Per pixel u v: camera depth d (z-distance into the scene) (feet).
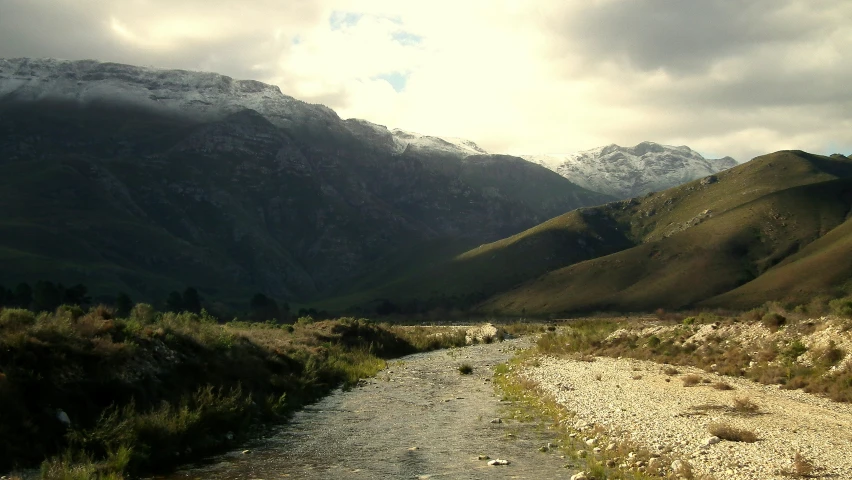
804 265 552.41
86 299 404.57
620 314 589.32
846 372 108.27
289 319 574.56
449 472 68.23
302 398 122.01
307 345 189.98
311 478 67.26
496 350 253.65
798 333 134.00
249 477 67.92
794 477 59.26
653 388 119.44
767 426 82.23
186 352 106.22
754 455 67.10
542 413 103.50
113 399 81.66
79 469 63.00
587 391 120.88
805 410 93.20
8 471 62.49
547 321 572.51
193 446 78.74
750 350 141.08
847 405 96.99
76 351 82.89
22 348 76.13
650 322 276.41
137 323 105.09
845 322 124.67
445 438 86.94
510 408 110.63
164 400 87.10
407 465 72.23
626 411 97.30
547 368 166.40
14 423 67.67
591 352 198.90
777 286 534.78
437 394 132.46
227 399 94.38
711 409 94.89
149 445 73.10
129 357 90.99
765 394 108.17
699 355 154.61
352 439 88.07
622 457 69.97
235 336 134.72
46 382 74.90
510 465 70.28
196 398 91.09
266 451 80.94
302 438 89.30
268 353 134.82
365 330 247.50
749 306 507.30
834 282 494.59
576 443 80.69
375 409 114.11
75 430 71.51
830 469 61.36
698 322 189.57
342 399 127.03
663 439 76.69
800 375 115.65
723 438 75.77
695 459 66.80
